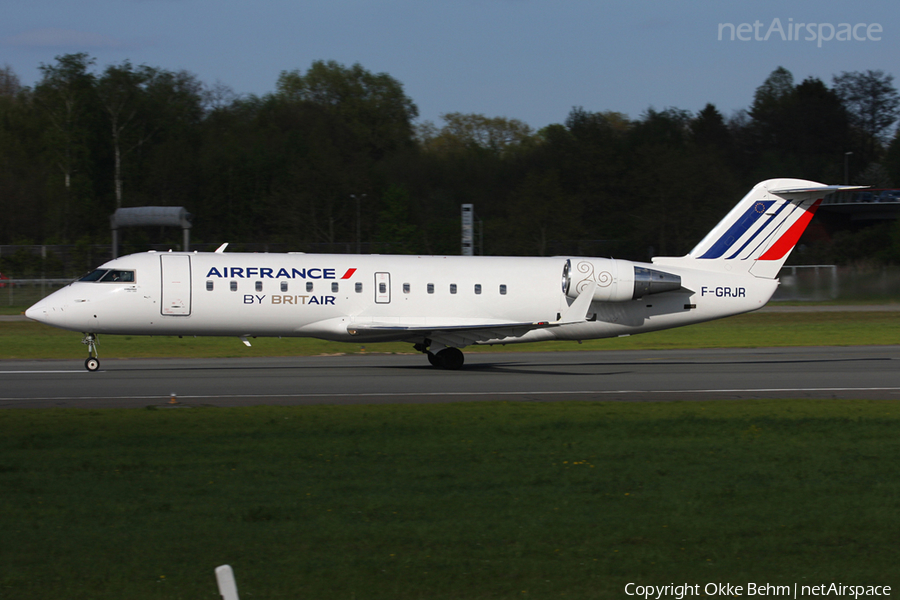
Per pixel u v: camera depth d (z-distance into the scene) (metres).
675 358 111.12
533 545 33.44
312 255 93.31
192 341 126.38
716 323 165.88
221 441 51.22
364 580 29.84
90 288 87.00
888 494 41.09
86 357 107.19
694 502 39.34
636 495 40.44
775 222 101.75
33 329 138.75
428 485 41.62
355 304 90.81
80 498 38.69
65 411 62.25
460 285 93.94
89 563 31.00
